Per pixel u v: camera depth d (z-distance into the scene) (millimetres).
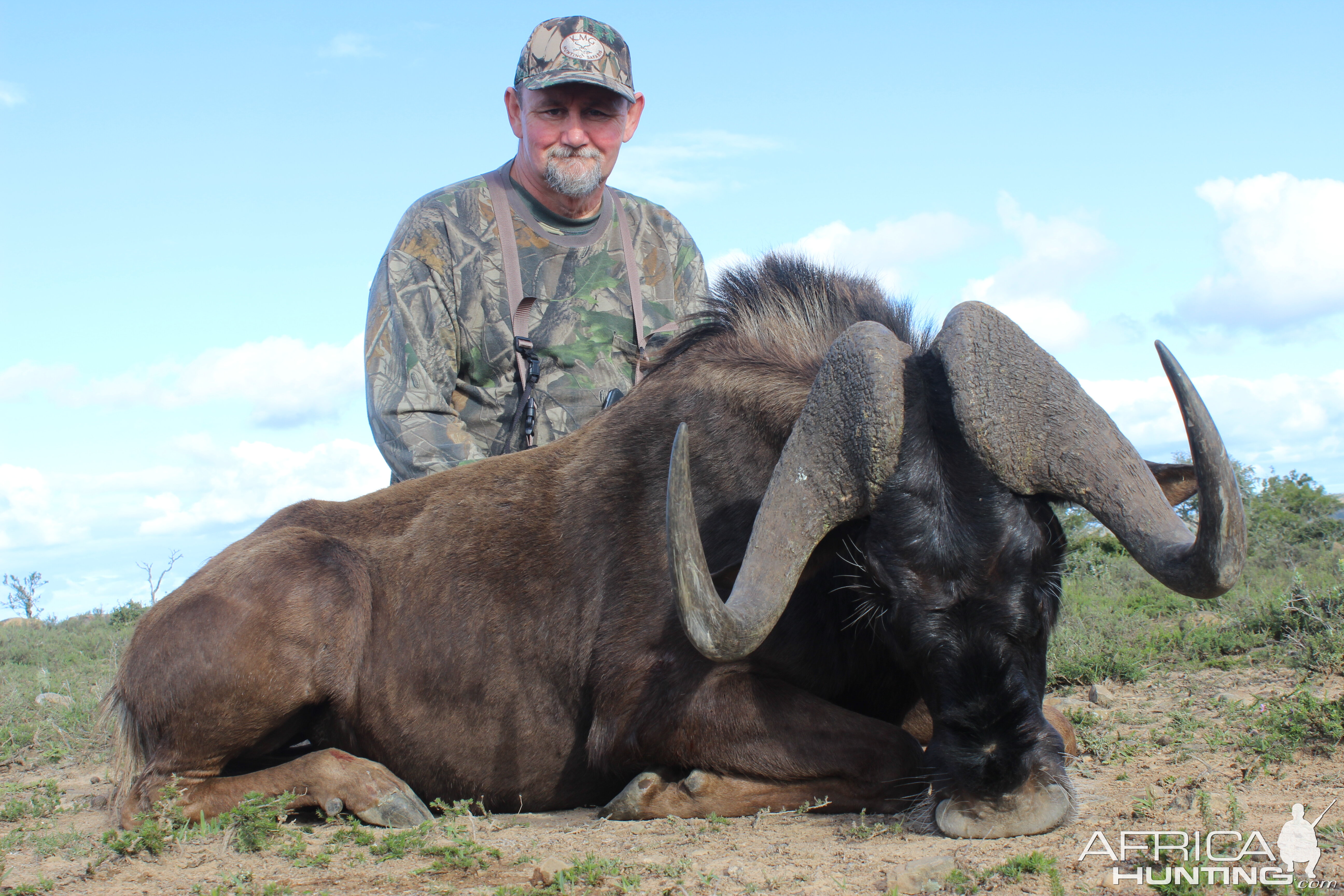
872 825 1857
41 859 1961
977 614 1796
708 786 1971
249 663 2092
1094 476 1785
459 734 2131
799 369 2055
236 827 1994
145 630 2143
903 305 2092
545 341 2539
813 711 1957
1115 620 3002
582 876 1746
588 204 2594
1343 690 2311
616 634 2053
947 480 1812
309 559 2141
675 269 2721
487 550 2156
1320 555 3652
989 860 1716
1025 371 1811
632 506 2102
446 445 2453
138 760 2172
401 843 1902
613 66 2541
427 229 2535
